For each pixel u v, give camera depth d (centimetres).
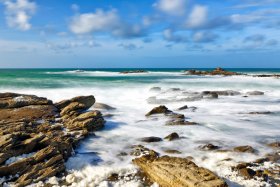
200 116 1448
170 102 2009
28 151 698
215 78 5666
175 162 654
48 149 688
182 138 982
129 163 738
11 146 655
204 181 540
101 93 2550
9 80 4334
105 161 749
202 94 2423
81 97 1493
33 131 898
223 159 748
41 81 4269
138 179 635
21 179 581
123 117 1418
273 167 686
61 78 5484
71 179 612
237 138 980
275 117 1421
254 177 624
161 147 871
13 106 1250
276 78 5412
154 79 5344
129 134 1048
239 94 2548
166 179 585
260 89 3150
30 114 1177
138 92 2659
